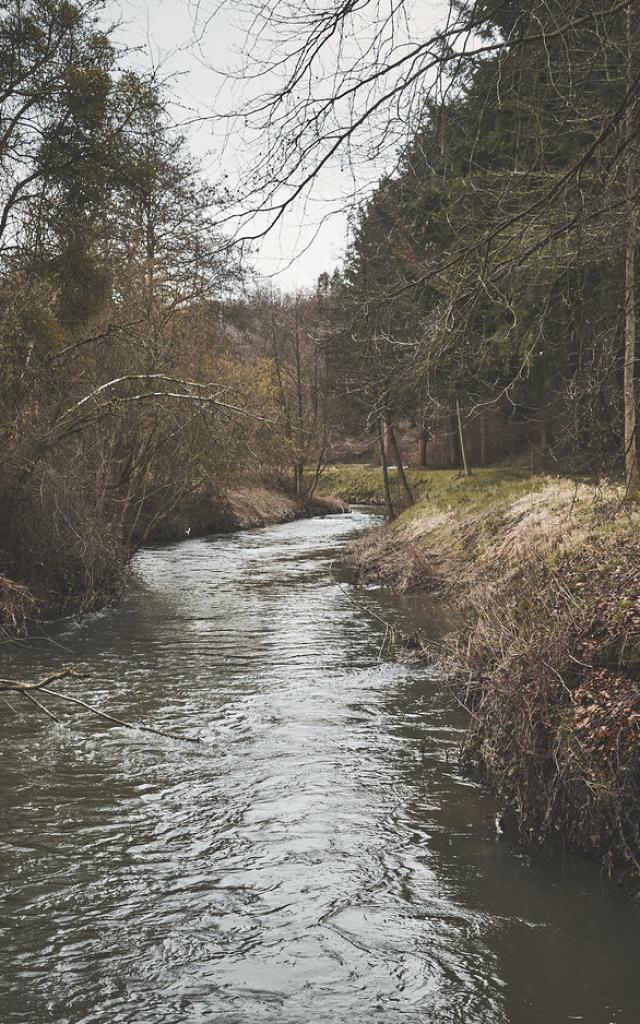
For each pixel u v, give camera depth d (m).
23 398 17.31
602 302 8.67
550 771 7.14
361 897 6.25
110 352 20.19
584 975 5.23
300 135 6.09
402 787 8.30
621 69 6.96
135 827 7.57
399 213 7.72
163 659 14.16
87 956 5.60
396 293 7.73
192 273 8.63
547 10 6.23
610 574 9.35
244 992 5.18
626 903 6.02
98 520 19.22
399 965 5.41
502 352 8.23
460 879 6.46
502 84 6.68
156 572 25.39
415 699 11.28
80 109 17.12
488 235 7.13
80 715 11.01
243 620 17.61
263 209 6.22
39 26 16.94
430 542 23.25
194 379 23.64
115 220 20.16
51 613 17.94
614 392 8.56
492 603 10.02
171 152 17.66
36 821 7.73
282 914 6.06
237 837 7.32
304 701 11.36
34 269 17.72
